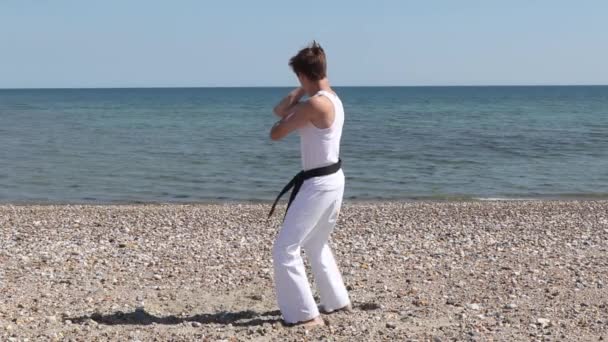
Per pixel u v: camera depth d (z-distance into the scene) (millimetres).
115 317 6613
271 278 8336
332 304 6652
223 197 21609
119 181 24953
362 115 75688
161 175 26516
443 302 7199
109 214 16062
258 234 12453
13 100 146750
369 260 9492
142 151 35438
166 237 11914
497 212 16641
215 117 72125
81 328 6227
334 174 5988
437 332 6125
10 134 45688
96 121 63156
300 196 6000
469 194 22469
